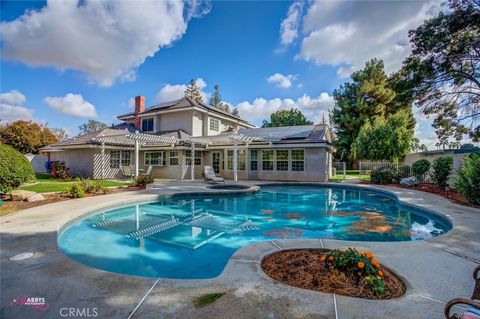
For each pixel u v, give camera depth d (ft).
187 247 18.06
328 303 8.33
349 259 10.12
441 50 49.75
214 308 8.04
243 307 8.09
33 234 16.21
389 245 14.51
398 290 9.38
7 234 16.20
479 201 27.14
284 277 10.35
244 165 62.85
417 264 11.79
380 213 29.48
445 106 59.06
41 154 84.28
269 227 23.43
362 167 69.92
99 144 56.70
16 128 90.17
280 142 57.88
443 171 39.58
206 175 54.75
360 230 22.29
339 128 109.70
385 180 51.13
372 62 104.47
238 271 10.82
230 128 86.07
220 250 17.51
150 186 44.70
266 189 48.65
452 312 7.84
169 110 74.18
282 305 8.21
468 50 47.62
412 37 53.01
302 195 42.73
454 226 18.80
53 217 20.81
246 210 31.14
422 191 40.32
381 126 75.15
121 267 14.62
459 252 13.39
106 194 35.04
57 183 46.44
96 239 19.70
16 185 28.73
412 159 74.54
